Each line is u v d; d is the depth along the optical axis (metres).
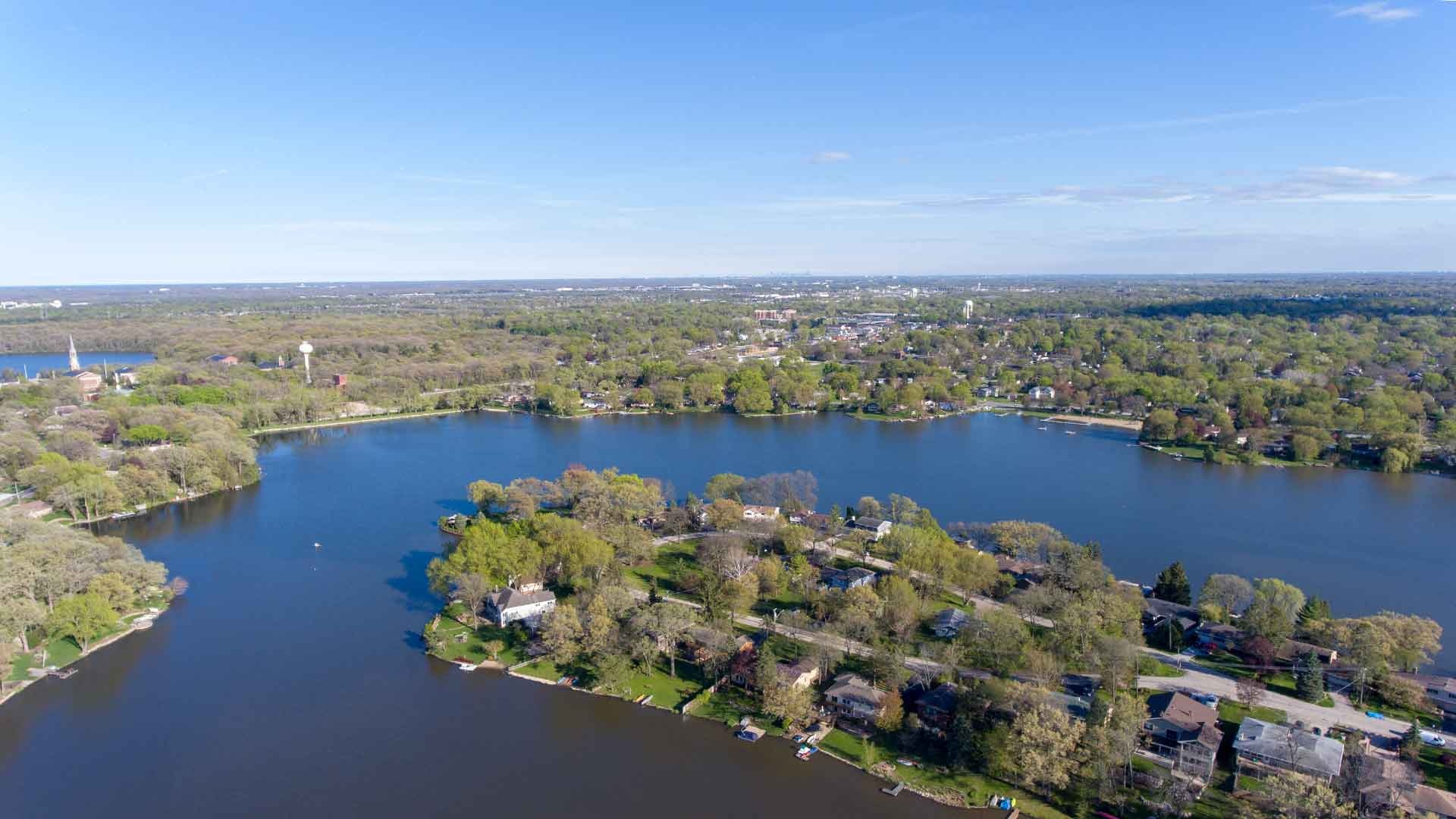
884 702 144.50
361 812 128.88
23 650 174.50
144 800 131.25
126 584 191.62
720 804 130.25
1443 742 137.38
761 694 156.00
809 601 192.75
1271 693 154.88
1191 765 130.88
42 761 140.38
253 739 146.75
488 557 195.75
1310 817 114.25
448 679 166.50
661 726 150.38
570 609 174.25
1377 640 157.75
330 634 185.12
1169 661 167.50
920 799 130.50
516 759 141.62
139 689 162.25
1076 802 127.44
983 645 160.50
